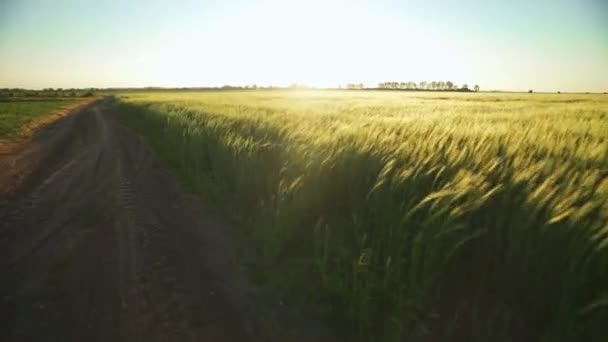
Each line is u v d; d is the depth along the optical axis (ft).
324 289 12.71
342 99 124.36
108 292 13.61
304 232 16.70
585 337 9.43
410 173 14.58
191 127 38.83
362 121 30.83
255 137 30.27
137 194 26.45
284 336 11.44
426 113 48.67
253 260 16.19
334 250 14.84
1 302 13.00
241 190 22.62
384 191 15.15
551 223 10.10
